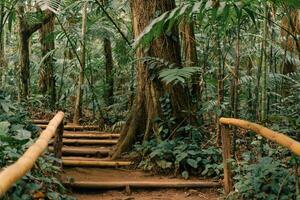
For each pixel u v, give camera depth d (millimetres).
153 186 5016
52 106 11656
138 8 6652
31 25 11016
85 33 10094
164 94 6531
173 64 6125
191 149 5777
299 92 6621
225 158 4426
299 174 3908
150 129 6500
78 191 4930
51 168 4258
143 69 6715
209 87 7891
